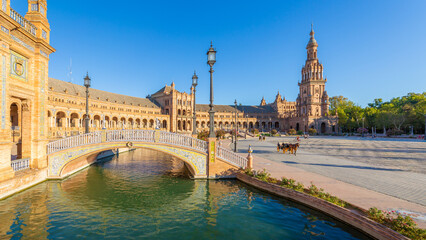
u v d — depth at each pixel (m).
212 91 14.57
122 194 11.62
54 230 7.54
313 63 101.62
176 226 7.94
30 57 12.45
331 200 8.48
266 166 16.06
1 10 9.39
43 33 13.47
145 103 89.62
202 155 14.62
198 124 103.62
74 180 14.24
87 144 14.66
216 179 14.40
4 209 9.18
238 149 28.42
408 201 8.63
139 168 18.73
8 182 10.38
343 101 111.44
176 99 93.38
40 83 13.10
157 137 14.90
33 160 12.94
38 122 12.98
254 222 8.12
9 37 10.27
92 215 8.93
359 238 6.85
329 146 35.28
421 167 16.11
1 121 9.91
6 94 10.15
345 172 14.09
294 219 8.30
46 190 11.91
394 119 73.56
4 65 9.97
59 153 14.04
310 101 98.50
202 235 7.25
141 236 7.21
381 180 11.98
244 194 11.38
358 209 7.79
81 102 58.31
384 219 6.73
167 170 17.88
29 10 13.02
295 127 106.25
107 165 20.19
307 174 13.42
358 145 37.25
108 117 63.84
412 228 5.89
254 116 116.12
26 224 7.92
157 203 10.32
